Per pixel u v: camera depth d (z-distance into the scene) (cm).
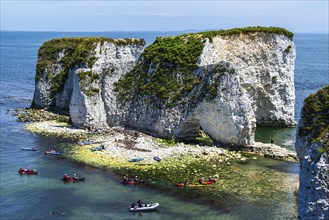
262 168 6825
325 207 4184
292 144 8400
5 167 6762
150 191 5888
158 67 8900
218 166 6862
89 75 9094
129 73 9356
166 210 5334
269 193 5838
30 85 15962
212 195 5759
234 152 7619
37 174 6475
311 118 5622
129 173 6506
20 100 12594
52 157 7219
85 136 8456
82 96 8962
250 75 9562
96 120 9069
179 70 8594
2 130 8931
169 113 8325
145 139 8200
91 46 10888
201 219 5103
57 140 8194
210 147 7800
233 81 7831
